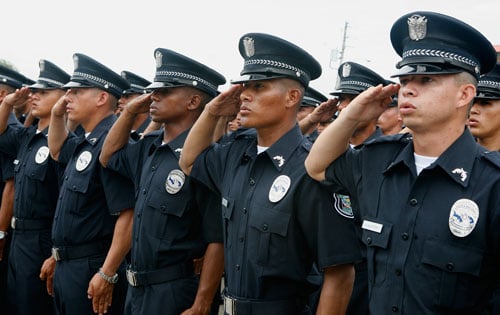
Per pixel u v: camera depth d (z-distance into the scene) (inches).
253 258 90.1
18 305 160.1
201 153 109.8
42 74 170.9
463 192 67.5
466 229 65.6
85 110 146.3
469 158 69.4
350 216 88.1
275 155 93.3
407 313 67.9
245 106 95.7
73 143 152.9
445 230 66.9
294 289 91.7
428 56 70.4
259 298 90.4
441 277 66.2
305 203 87.7
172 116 120.9
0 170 201.2
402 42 77.6
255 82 94.8
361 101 76.9
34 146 165.8
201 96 122.6
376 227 73.5
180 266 115.8
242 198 95.2
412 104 70.7
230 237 96.5
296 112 98.3
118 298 137.8
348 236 87.7
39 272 159.8
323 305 88.8
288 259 88.9
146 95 124.2
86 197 136.3
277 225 88.1
